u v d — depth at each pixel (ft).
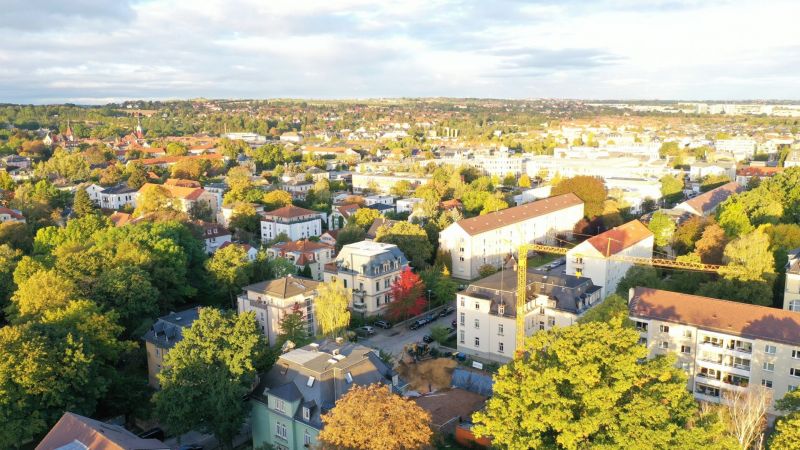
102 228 522.06
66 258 386.11
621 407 196.85
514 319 353.31
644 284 395.34
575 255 462.19
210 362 258.57
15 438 240.32
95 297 355.36
